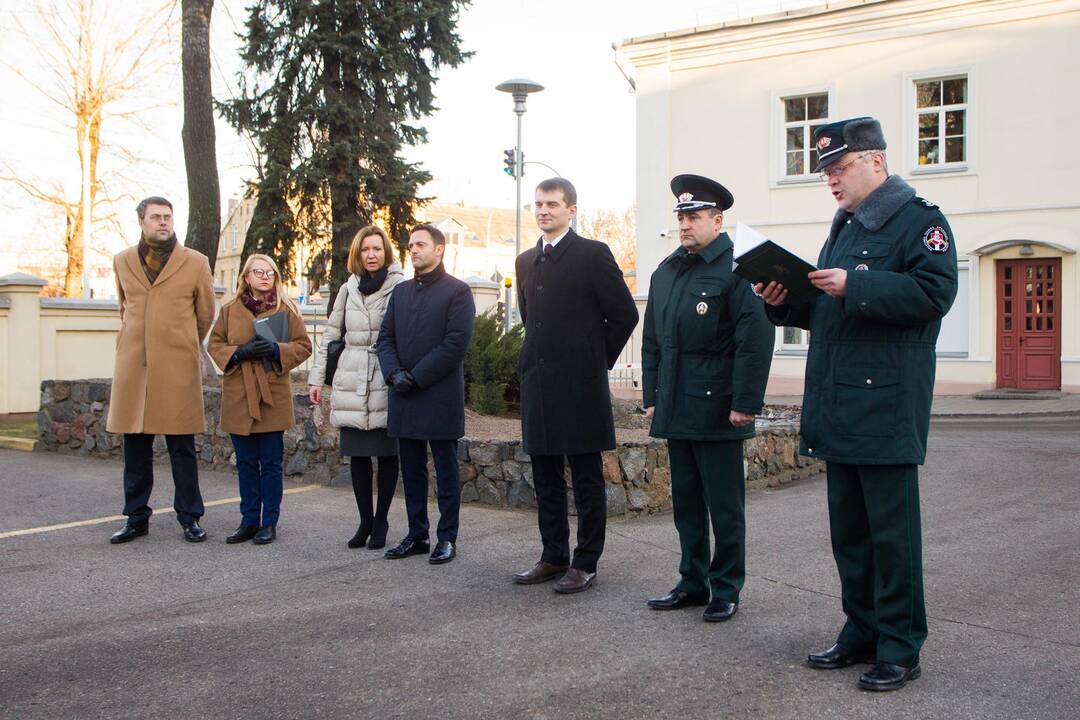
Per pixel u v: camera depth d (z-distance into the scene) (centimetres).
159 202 603
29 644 411
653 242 2156
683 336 439
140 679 369
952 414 1510
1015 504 695
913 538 354
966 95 1856
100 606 466
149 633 424
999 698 340
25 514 693
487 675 368
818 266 386
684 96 2119
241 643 409
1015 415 1488
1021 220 1805
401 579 511
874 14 1911
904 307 339
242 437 599
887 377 352
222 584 504
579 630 421
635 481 675
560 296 489
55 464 934
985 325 1841
